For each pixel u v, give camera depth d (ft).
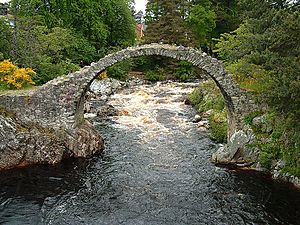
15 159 59.88
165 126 86.79
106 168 61.87
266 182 56.13
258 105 63.82
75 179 57.26
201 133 81.51
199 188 54.54
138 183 56.29
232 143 63.31
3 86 71.56
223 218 46.34
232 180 57.06
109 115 94.89
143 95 124.06
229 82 63.16
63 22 135.54
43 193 52.29
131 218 46.16
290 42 49.57
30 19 104.94
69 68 108.17
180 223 45.16
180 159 66.18
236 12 166.71
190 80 159.43
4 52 92.94
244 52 65.98
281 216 46.78
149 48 62.69
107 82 132.05
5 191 52.42
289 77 46.52
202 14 163.63
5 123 59.88
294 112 47.73
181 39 153.48
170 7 156.25
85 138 66.80
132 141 75.66
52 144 62.69
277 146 59.41
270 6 64.75
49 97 63.93
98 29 146.82
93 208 48.49
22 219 45.21
